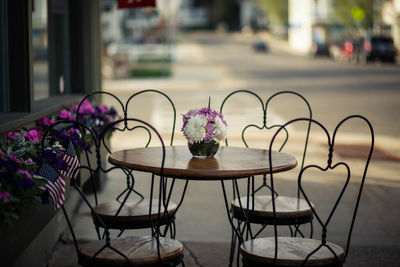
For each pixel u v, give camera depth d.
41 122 5.49
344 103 17.64
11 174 3.41
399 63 39.19
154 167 3.76
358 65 38.28
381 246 5.46
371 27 45.34
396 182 7.97
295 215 4.32
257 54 56.94
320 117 14.63
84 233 5.72
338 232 5.86
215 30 126.19
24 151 4.25
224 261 5.05
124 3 9.84
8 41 5.40
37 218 3.68
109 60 27.47
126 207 4.33
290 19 73.12
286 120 14.06
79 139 5.00
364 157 9.62
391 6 43.72
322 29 55.75
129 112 15.45
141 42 41.97
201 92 21.77
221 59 47.97
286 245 3.77
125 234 5.76
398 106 16.78
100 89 8.57
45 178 3.74
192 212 6.49
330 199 7.09
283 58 49.69
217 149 4.18
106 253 3.52
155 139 11.12
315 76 29.23
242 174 3.71
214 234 5.76
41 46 7.09
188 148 4.59
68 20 7.94
